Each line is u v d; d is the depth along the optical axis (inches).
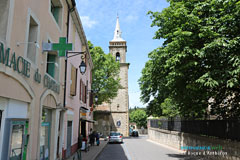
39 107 320.5
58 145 455.2
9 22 227.9
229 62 369.7
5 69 217.2
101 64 1368.1
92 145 882.8
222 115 547.5
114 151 704.4
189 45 417.7
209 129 516.1
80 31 639.1
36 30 313.6
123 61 1879.9
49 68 411.5
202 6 420.5
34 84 301.1
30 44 307.7
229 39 387.2
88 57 874.8
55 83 401.1
